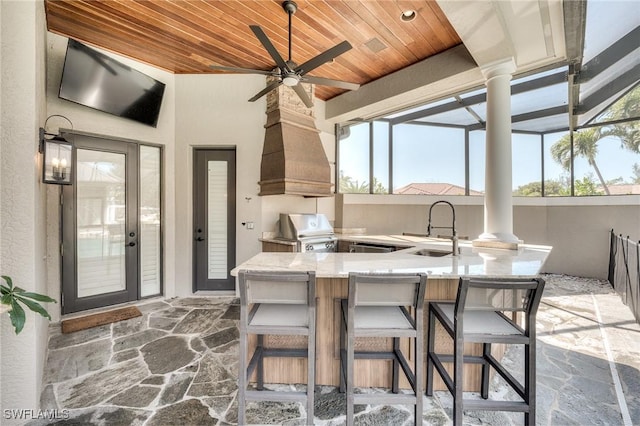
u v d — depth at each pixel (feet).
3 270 5.34
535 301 4.82
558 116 16.40
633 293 10.76
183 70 12.69
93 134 10.85
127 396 6.12
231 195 13.42
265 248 13.06
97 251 11.14
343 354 6.26
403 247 11.29
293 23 9.23
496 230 9.51
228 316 10.64
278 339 6.59
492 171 9.54
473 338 5.00
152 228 12.58
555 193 18.06
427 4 8.29
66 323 9.87
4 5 5.36
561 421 5.43
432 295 6.39
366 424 5.41
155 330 9.43
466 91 11.98
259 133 13.20
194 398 6.08
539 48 9.10
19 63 5.47
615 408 5.76
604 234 16.03
